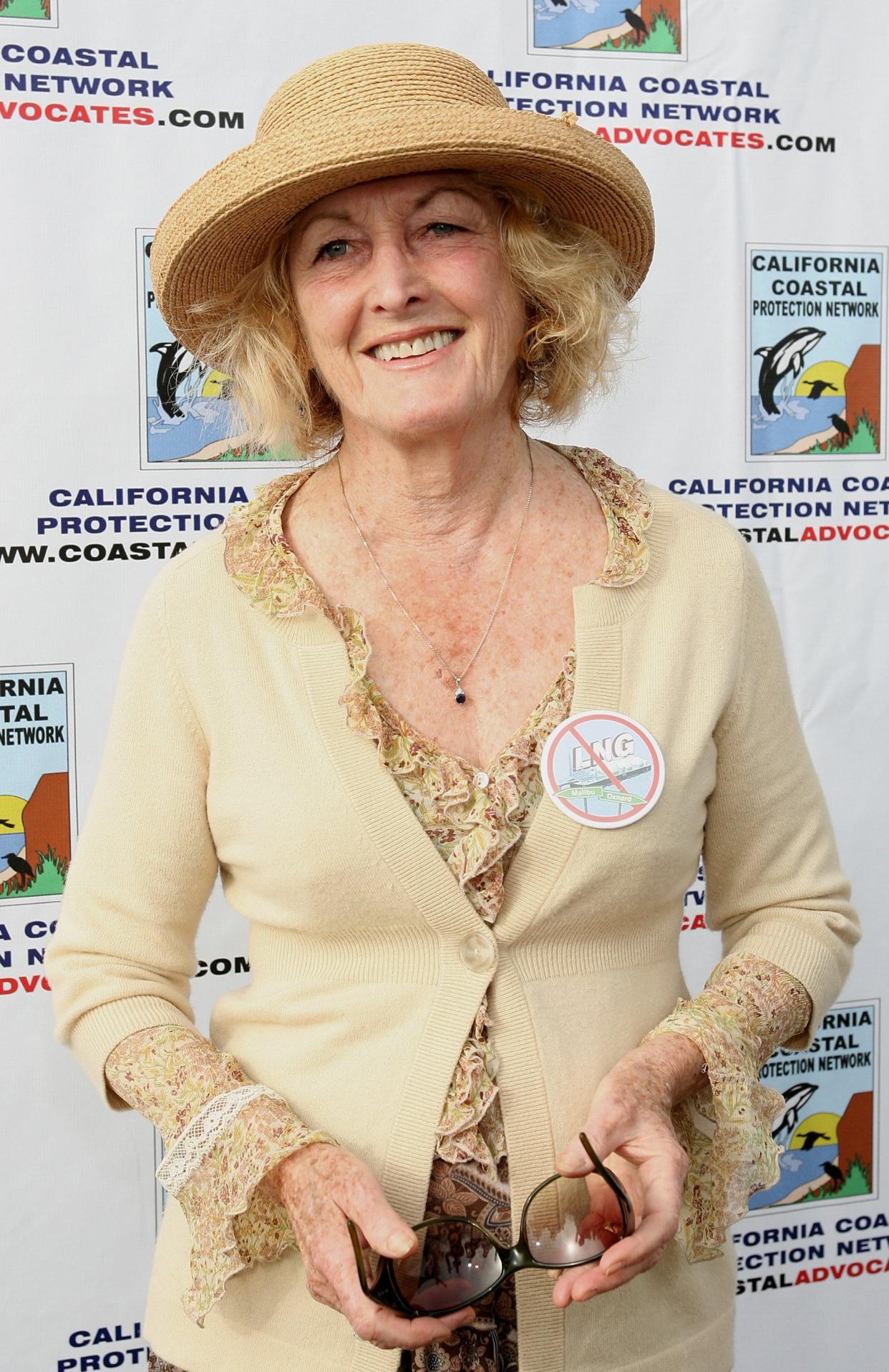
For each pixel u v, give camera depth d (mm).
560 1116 1122
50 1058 1983
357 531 1234
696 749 1191
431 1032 1120
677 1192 1018
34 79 1859
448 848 1132
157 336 1942
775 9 2104
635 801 1143
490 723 1174
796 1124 2295
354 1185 1013
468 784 1139
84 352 1918
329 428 1412
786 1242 2309
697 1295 1218
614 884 1153
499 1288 1128
